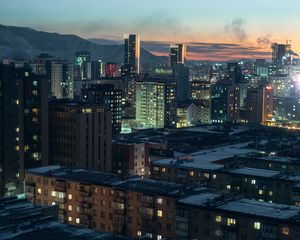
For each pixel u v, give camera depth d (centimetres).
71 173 19188
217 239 14262
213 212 14262
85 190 17788
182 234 14925
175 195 15838
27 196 19562
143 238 12150
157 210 16138
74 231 12275
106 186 17312
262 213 13738
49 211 14412
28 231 12150
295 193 18988
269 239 13300
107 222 17362
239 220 13812
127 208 16850
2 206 14138
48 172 19262
